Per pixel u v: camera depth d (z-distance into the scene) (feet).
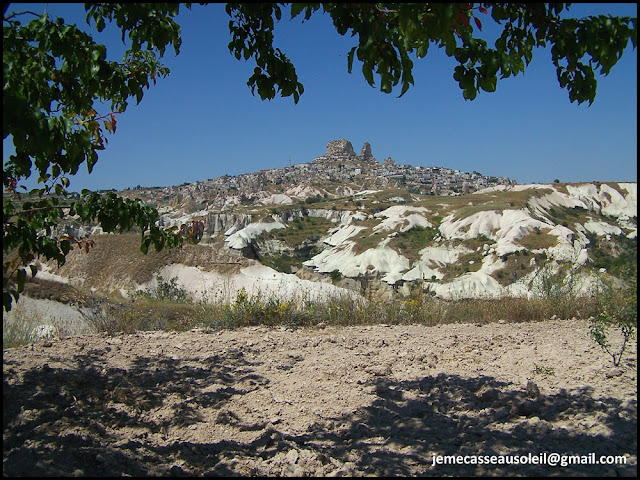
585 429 10.80
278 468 9.52
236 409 12.49
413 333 21.59
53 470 8.75
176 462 9.77
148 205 13.23
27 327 21.07
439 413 12.14
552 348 18.03
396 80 8.62
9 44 9.96
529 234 169.07
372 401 12.98
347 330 22.65
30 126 8.23
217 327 23.21
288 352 17.76
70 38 10.50
